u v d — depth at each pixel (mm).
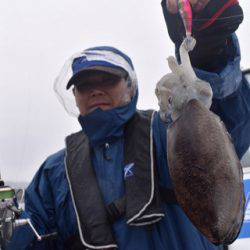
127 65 2902
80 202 2803
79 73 2840
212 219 2186
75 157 2949
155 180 2736
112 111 2834
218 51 2562
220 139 2262
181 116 2324
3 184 3102
